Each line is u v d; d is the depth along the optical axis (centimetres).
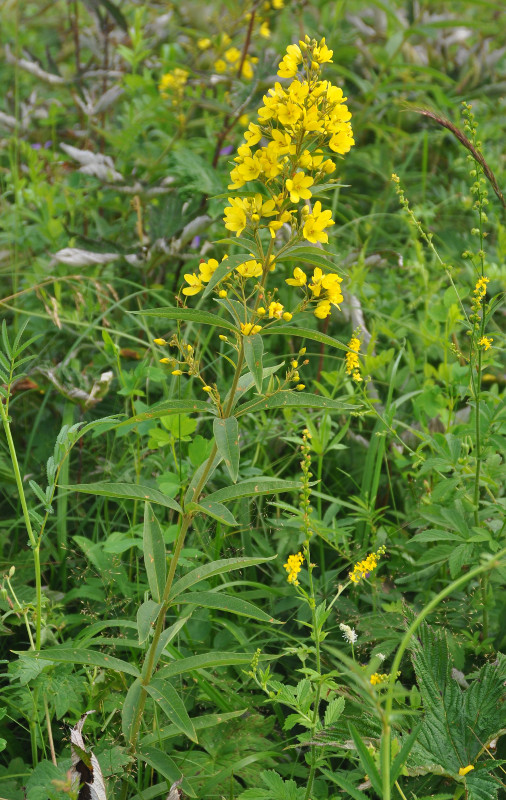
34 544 122
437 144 237
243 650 138
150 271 179
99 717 129
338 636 139
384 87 223
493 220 210
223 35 230
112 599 140
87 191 206
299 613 140
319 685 118
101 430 142
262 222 163
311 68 113
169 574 116
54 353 168
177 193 184
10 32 286
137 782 124
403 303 175
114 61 239
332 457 160
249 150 113
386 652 130
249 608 114
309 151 114
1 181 225
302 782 127
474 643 134
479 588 138
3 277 191
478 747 117
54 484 122
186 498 116
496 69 276
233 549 146
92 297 179
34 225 198
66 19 297
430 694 119
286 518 151
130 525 151
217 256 179
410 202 220
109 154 220
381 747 109
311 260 112
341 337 170
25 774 122
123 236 198
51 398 164
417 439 155
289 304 172
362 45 257
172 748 128
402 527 145
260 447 158
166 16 242
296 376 115
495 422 137
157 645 115
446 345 151
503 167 228
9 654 138
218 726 129
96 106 223
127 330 172
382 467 158
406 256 201
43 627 133
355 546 143
